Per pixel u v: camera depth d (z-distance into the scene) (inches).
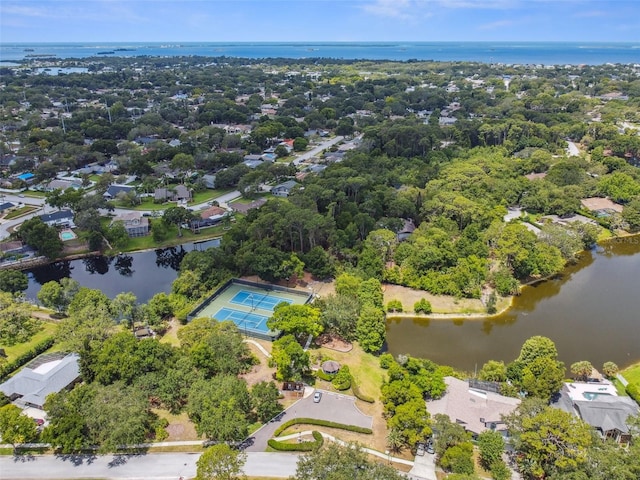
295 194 5757.9
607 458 2356.1
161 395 3002.0
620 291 4795.8
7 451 2753.4
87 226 5816.9
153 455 2731.3
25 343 3801.7
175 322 4151.1
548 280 4982.8
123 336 3344.0
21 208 6747.1
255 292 4626.0
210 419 2701.8
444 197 5782.5
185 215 5979.3
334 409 3102.9
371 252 4835.1
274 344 3459.6
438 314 4360.2
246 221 5452.8
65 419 2701.8
